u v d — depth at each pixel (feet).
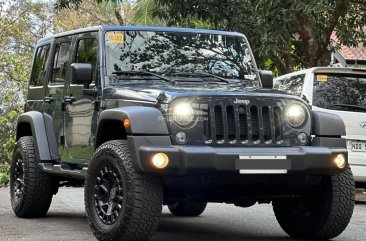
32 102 32.35
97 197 23.56
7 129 73.77
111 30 26.81
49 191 30.48
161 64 26.76
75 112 27.58
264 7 49.32
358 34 58.13
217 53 27.96
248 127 22.81
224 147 22.39
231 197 24.08
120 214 22.11
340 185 24.14
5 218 31.32
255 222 31.37
